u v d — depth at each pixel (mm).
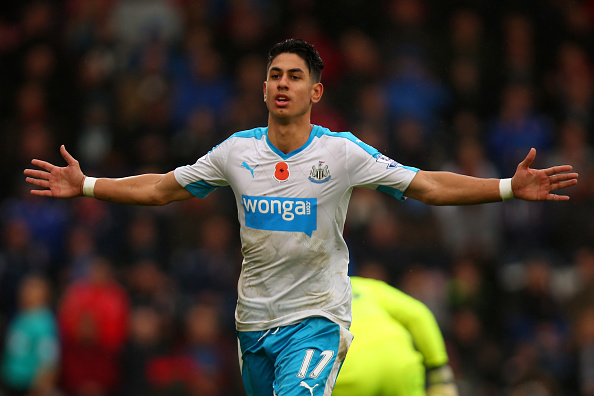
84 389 42344
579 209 48156
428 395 27219
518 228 47625
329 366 19578
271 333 19875
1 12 58500
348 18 56125
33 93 54875
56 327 43062
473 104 54062
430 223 46312
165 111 52562
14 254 46719
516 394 41188
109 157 50562
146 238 45938
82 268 45844
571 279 46438
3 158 52562
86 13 57344
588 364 42844
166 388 41750
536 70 56188
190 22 56969
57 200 49219
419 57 54781
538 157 51656
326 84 53562
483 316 44219
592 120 55062
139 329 43188
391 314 27125
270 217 19500
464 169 49031
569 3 57719
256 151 19734
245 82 53594
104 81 54562
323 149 19578
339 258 20094
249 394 20875
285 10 56781
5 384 42781
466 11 56531
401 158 49188
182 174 20484
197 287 44688
